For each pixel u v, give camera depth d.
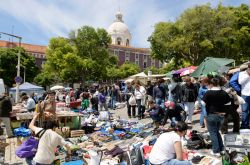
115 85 26.06
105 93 26.06
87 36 64.62
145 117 17.27
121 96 26.42
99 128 14.07
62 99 30.97
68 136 12.55
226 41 37.47
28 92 34.91
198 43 37.97
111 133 12.24
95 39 64.62
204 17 36.69
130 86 22.20
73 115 13.39
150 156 5.86
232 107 8.47
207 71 15.80
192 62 40.31
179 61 43.59
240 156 6.83
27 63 66.88
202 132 10.16
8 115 13.00
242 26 41.38
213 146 7.73
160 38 41.31
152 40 42.75
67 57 58.31
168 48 40.34
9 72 63.75
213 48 39.06
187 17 37.56
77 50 63.69
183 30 38.19
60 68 60.75
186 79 12.72
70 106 21.75
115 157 8.32
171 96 13.27
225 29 36.31
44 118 7.37
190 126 12.22
